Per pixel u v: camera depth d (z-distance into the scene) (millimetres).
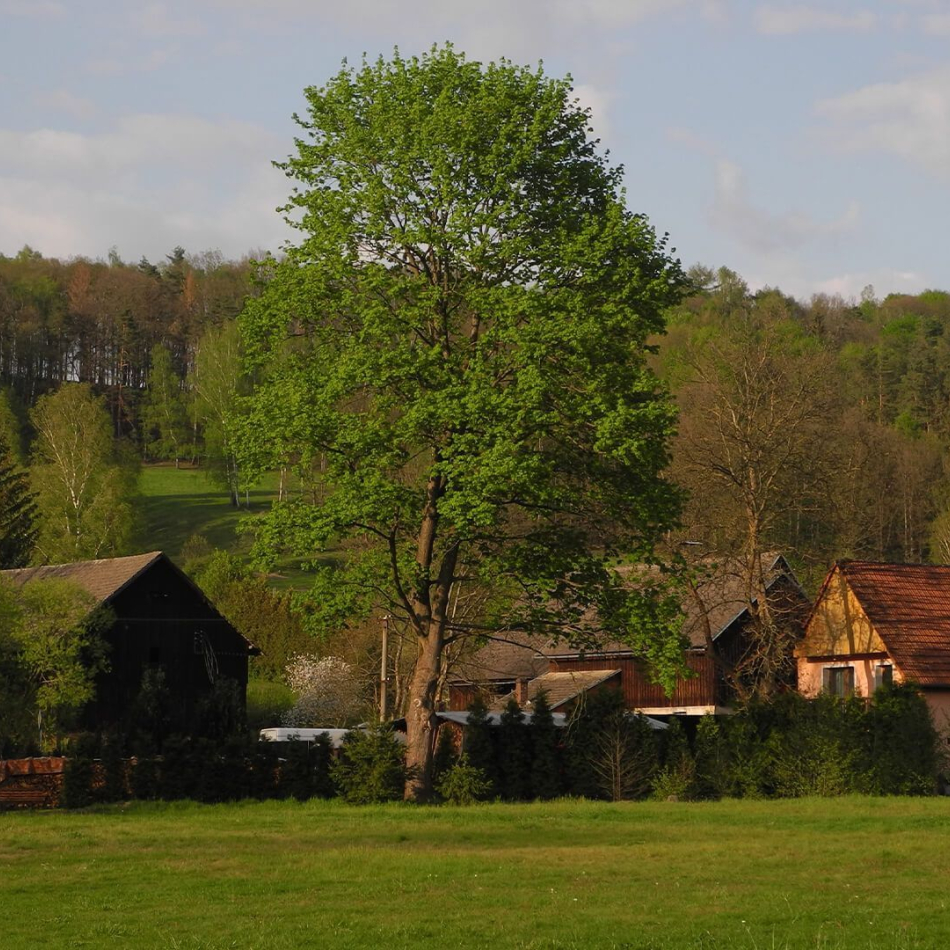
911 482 141500
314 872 35562
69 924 28047
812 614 80125
